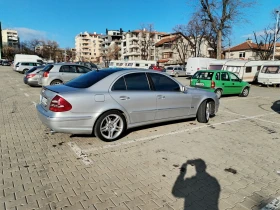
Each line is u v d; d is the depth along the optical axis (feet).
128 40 258.16
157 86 16.83
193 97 18.83
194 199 9.06
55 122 12.97
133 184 10.04
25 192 9.25
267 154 13.64
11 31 393.29
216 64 72.08
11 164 11.69
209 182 10.33
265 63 65.05
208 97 19.88
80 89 14.03
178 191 9.59
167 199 9.02
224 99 36.78
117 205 8.57
